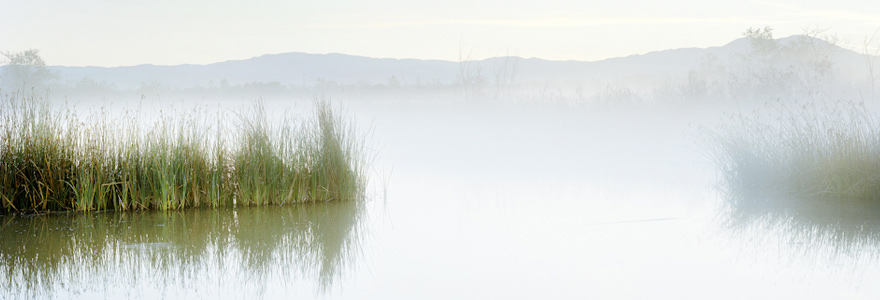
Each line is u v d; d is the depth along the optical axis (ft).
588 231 18.29
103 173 21.97
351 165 25.58
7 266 14.29
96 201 21.94
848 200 23.34
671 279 13.20
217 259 15.02
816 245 16.26
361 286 12.72
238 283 12.99
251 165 23.04
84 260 14.88
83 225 19.06
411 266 14.39
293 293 12.34
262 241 16.99
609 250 15.80
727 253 15.42
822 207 21.95
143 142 22.58
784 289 12.45
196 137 23.08
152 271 13.96
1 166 21.09
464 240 17.08
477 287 12.62
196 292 12.39
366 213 21.39
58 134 22.06
